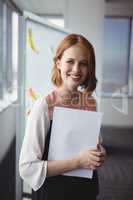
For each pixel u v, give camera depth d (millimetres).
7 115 3414
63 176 756
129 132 5105
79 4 3332
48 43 1851
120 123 5375
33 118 733
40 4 3971
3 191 2162
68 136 734
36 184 708
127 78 5375
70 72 755
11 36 3887
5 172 2592
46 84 1755
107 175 2881
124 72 5363
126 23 5238
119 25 5230
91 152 713
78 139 736
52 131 732
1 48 3434
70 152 733
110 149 3893
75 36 768
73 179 763
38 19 1729
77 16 3352
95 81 808
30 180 715
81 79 772
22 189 1789
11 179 2416
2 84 3559
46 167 707
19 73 1634
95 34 3363
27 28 1625
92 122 740
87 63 763
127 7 5090
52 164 711
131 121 5379
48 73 1777
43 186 756
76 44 751
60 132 733
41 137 729
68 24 3367
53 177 753
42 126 728
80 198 783
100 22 3348
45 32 1823
